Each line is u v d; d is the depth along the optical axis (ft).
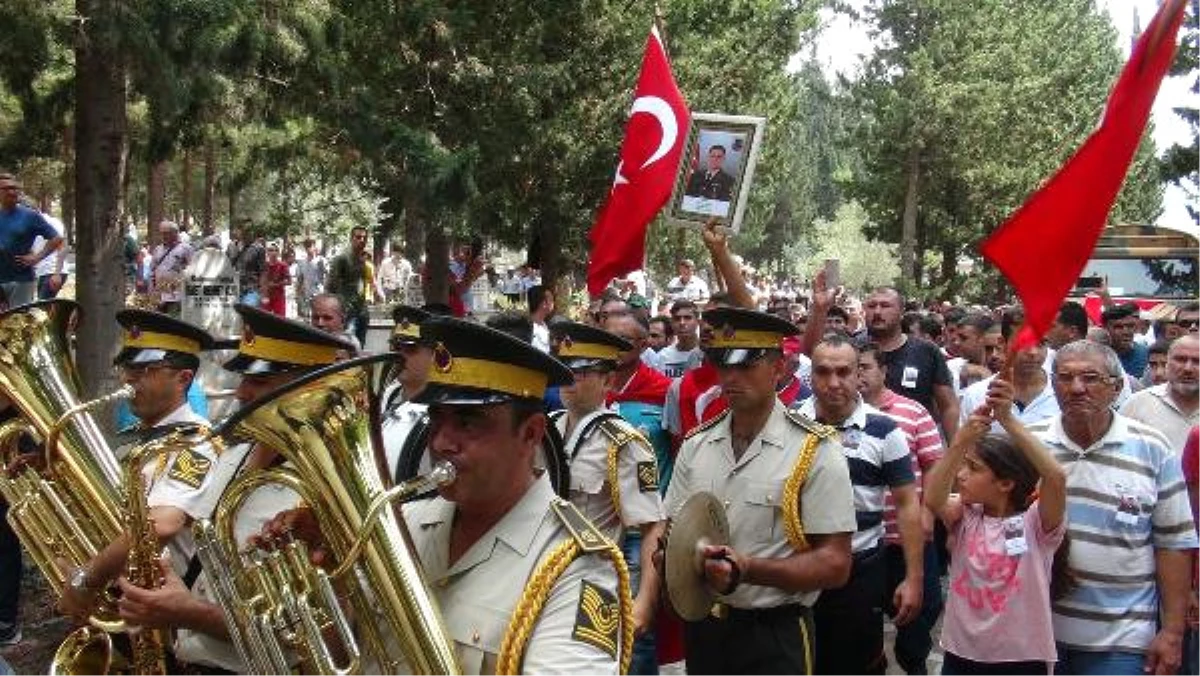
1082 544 16.87
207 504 12.89
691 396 22.58
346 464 8.65
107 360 32.78
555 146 56.70
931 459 22.93
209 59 30.04
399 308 15.90
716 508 15.15
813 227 261.85
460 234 51.26
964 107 147.13
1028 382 24.64
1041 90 159.43
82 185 32.99
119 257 33.45
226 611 9.46
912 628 22.54
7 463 15.02
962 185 155.63
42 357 14.66
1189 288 77.71
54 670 13.91
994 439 16.58
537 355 8.75
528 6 53.67
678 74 63.21
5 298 33.22
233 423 8.75
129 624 12.73
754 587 15.80
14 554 22.93
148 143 36.81
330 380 8.56
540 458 11.36
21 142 35.06
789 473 15.69
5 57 30.48
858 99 158.71
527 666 8.39
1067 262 16.88
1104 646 16.79
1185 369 22.15
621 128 57.93
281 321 13.07
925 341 28.43
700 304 43.75
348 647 8.57
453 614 8.87
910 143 149.28
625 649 8.78
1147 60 16.78
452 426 8.87
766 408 16.08
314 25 35.01
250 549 9.60
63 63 33.30
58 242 39.99
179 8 28.35
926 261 174.70
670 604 15.56
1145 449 16.90
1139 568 16.83
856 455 19.17
